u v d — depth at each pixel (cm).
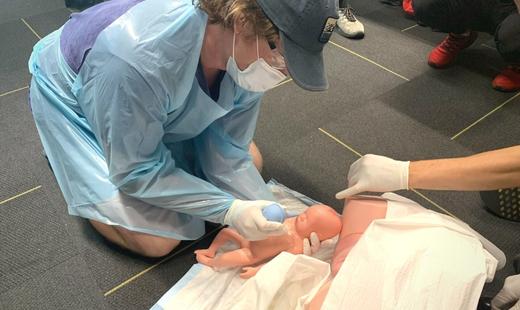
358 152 161
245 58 90
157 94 94
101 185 114
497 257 103
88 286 116
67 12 236
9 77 190
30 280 117
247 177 127
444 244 90
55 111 117
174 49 90
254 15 80
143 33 91
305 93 188
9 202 137
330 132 169
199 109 107
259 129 169
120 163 103
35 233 129
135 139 98
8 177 145
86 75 100
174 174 108
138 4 98
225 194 109
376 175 107
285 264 99
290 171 152
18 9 236
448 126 174
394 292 84
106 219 113
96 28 100
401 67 208
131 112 93
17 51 206
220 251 118
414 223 96
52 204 137
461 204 141
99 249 124
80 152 116
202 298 107
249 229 103
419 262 88
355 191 111
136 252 122
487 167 94
